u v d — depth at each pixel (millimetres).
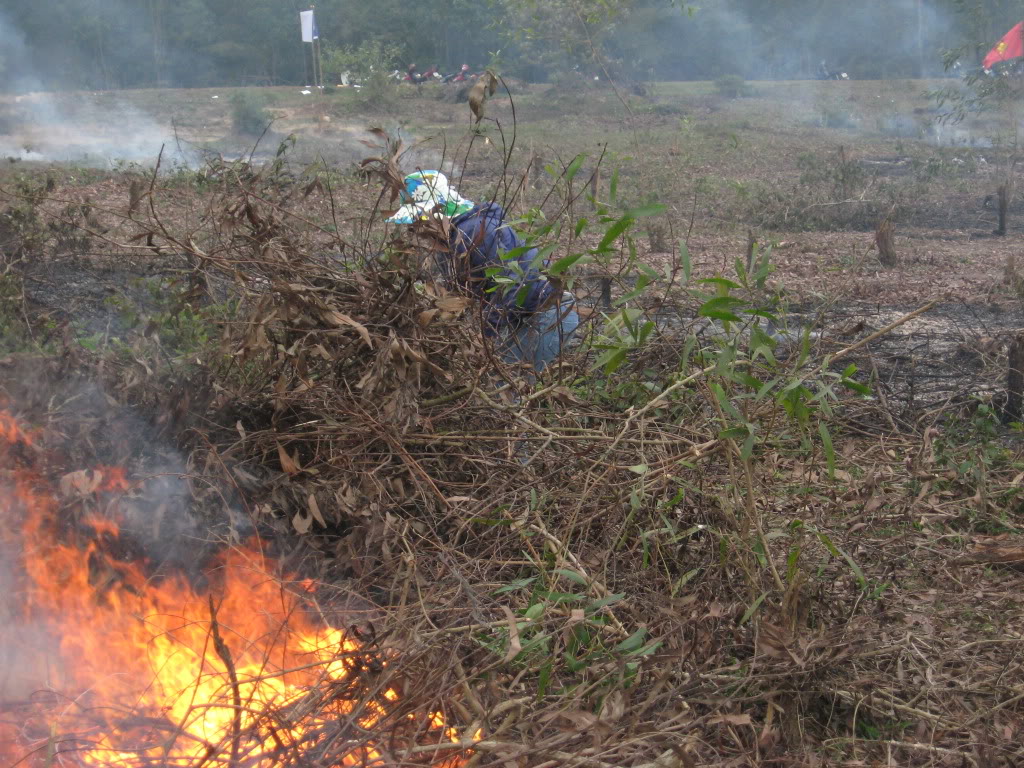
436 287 3607
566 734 2346
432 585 3094
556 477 3672
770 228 12648
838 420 4668
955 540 4008
